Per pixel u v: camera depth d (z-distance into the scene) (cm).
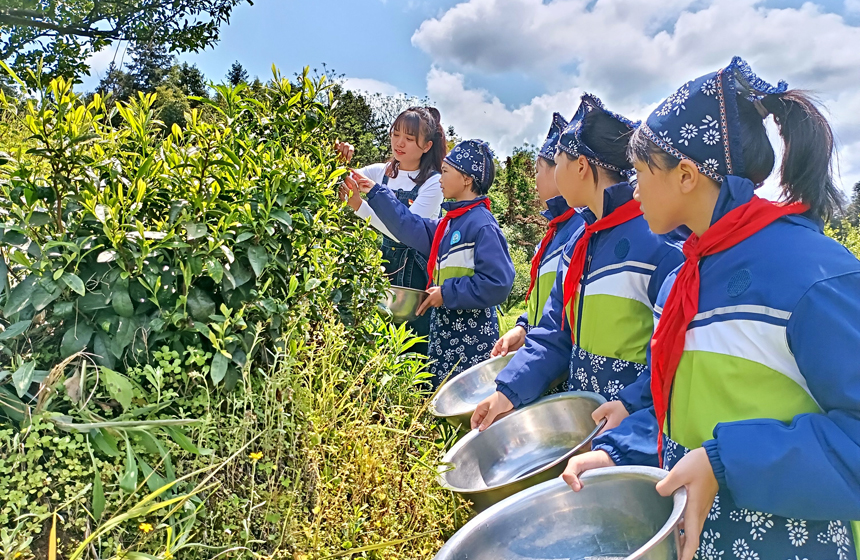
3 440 108
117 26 611
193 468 121
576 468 129
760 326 103
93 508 106
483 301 255
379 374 194
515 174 1566
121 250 122
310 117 180
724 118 110
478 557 118
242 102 168
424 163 326
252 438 126
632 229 173
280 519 127
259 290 143
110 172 130
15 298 116
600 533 119
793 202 111
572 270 187
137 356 125
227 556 118
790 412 102
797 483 93
